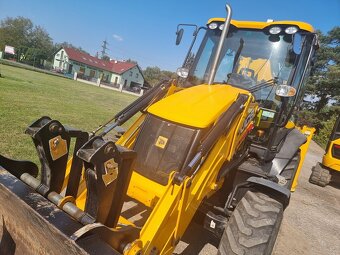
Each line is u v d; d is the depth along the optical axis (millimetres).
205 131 2785
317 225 5613
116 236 1891
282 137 4426
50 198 1986
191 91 3365
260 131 3895
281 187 2916
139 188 2789
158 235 2248
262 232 2713
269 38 4133
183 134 2795
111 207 1961
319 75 30562
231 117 2881
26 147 5488
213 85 3615
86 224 1790
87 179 1801
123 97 26203
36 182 2078
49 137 1982
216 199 3553
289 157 4359
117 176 1856
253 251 2652
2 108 8609
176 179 2381
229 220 2916
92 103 15602
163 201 2336
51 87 19172
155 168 2816
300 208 6418
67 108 11656
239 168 3518
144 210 3756
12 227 1975
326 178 8789
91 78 55094
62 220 1747
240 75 4109
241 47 4246
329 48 30672
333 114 27484
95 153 1687
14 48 63688
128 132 3354
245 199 2951
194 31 4586
